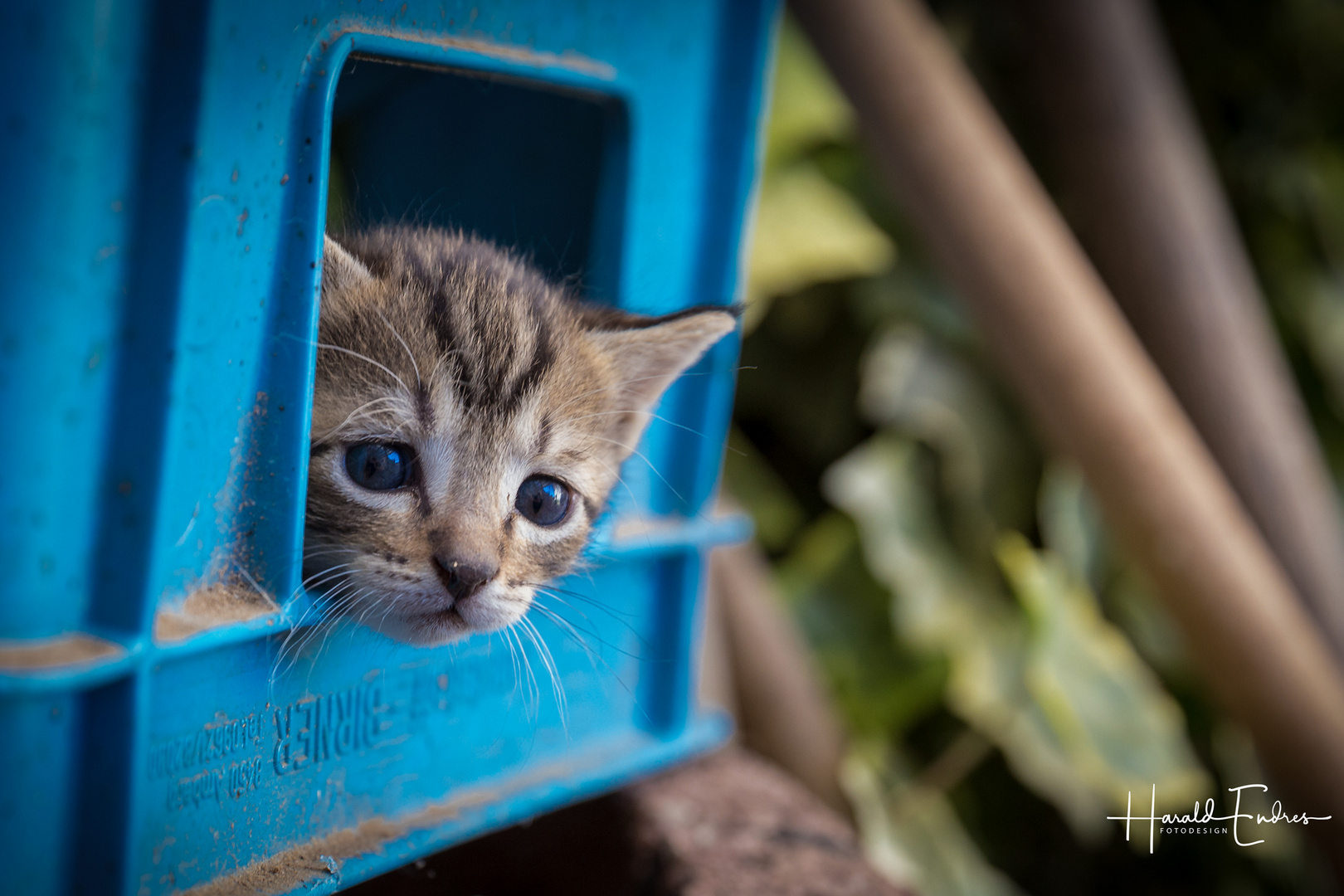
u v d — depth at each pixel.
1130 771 0.50
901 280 0.52
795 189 0.51
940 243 0.46
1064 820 0.53
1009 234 0.45
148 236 0.33
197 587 0.34
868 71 0.45
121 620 0.33
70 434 0.33
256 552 0.35
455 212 0.40
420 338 0.37
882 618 0.51
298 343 0.34
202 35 0.33
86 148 0.32
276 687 0.35
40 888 0.33
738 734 0.48
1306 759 0.47
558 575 0.40
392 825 0.37
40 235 0.32
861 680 0.51
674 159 0.41
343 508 0.37
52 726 0.33
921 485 0.52
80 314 0.32
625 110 0.40
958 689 0.50
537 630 0.40
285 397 0.34
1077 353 0.45
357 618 0.36
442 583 0.37
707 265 0.42
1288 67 0.67
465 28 0.37
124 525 0.33
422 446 0.37
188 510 0.34
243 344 0.34
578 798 0.40
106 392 0.33
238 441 0.34
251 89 0.33
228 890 0.35
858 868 0.43
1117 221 0.50
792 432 0.54
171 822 0.34
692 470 0.43
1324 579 0.50
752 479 0.52
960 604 0.51
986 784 0.53
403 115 0.39
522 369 0.38
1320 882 0.57
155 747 0.34
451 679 0.38
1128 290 0.50
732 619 0.48
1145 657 0.56
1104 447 0.46
